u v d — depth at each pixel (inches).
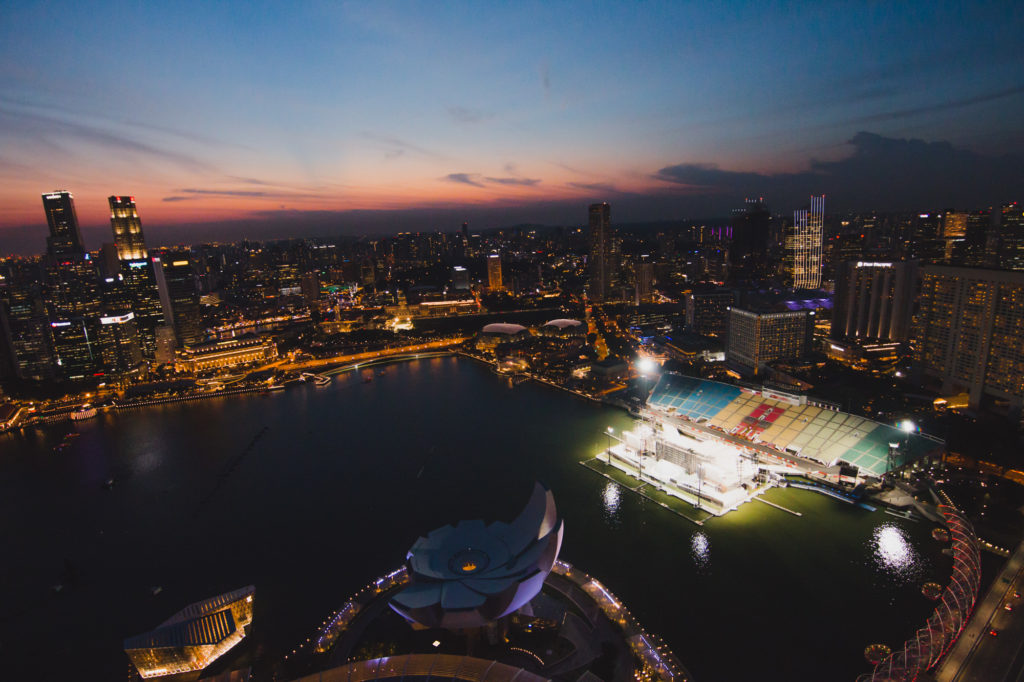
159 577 6141.7
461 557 4724.4
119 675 4854.8
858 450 7642.7
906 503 6668.3
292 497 7859.3
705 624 4872.0
